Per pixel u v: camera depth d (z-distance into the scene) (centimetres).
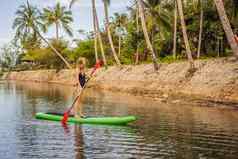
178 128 1719
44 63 9438
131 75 4309
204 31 4909
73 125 1766
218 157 1226
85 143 1398
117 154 1248
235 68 2928
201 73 3197
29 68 10925
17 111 2327
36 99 3244
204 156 1235
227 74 2908
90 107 2544
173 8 5288
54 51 8306
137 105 2684
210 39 5028
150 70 4050
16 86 5803
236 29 4322
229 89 2708
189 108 2534
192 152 1284
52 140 1445
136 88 3894
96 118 1816
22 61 11531
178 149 1323
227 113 2278
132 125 1788
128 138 1491
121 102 2908
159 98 3300
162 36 5462
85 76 1925
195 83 3100
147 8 4381
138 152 1276
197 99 2895
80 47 7781
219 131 1650
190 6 5128
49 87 5444
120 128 1705
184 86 3200
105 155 1234
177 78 3419
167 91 3356
